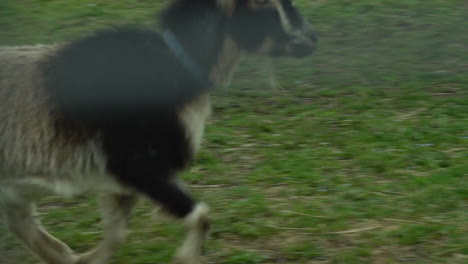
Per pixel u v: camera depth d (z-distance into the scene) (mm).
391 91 9516
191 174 7500
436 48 10742
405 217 6582
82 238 6402
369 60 10469
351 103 9141
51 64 5402
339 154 7836
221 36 5672
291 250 6098
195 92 5555
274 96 9461
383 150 7922
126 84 5328
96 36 5504
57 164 5355
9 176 5426
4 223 6125
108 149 5352
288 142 8164
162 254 6102
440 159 7672
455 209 6691
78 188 5504
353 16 11852
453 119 8625
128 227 6605
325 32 11352
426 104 9023
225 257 6062
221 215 6680
